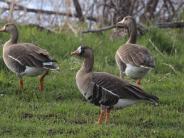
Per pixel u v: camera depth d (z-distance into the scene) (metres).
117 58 16.53
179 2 24.92
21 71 15.63
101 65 18.77
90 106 14.85
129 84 13.30
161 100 15.53
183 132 12.95
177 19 24.38
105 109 13.50
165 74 18.44
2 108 14.42
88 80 13.44
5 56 15.91
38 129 12.91
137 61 15.78
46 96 15.60
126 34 21.58
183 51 21.17
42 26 21.86
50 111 14.35
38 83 16.58
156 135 12.67
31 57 15.47
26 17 22.20
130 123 13.76
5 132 12.77
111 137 12.28
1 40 19.50
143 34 21.69
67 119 13.91
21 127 13.02
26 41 19.84
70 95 15.82
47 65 15.40
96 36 21.75
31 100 15.25
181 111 14.97
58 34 21.08
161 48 21.14
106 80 13.27
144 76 16.73
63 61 18.77
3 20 21.61
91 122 13.75
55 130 12.91
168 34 22.27
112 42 21.00
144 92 13.05
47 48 19.59
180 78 18.17
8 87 16.09
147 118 14.08
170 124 13.80
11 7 21.70
